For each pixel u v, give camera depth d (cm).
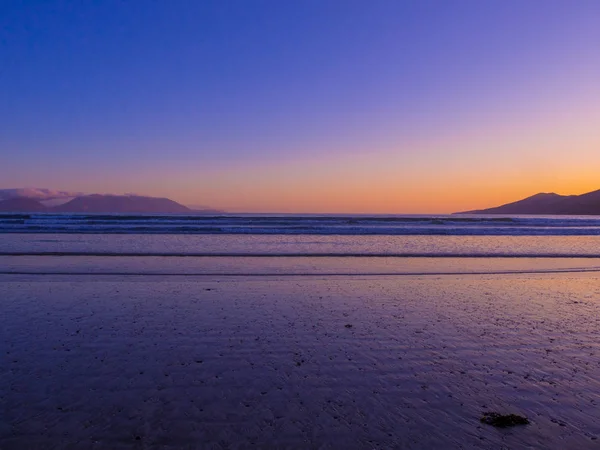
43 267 1266
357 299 898
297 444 359
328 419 399
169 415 402
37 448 344
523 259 1602
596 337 654
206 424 388
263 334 651
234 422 392
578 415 410
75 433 367
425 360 552
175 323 702
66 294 903
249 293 942
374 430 381
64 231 2466
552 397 447
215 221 3716
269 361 542
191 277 1141
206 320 723
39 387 454
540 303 880
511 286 1064
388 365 533
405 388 467
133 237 2238
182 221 3594
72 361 529
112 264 1348
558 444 360
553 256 1689
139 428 378
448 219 4412
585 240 2402
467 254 1717
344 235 2530
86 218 3794
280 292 959
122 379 480
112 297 882
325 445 358
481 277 1201
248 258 1539
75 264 1334
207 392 452
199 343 606
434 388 468
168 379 482
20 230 2459
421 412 414
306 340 626
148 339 619
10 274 1142
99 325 683
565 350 594
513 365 537
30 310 766
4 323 682
